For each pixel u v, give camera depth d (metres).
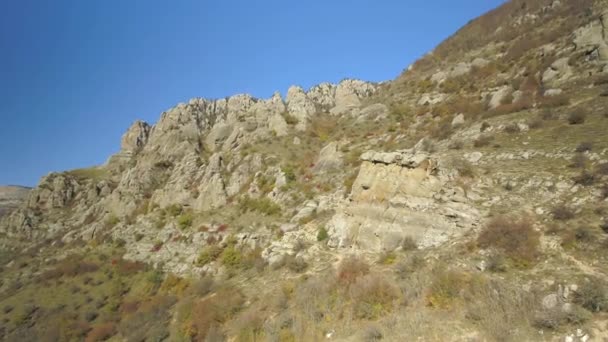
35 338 36.75
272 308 26.59
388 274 24.34
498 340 16.91
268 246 36.94
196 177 56.50
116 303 39.31
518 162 29.39
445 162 31.64
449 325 18.78
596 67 36.75
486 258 21.95
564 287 18.03
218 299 30.19
